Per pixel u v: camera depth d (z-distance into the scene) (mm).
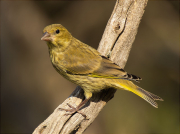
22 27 14797
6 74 14812
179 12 14438
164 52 14305
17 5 14820
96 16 14625
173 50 14234
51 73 15117
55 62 7445
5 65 14812
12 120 14391
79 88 7660
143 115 13406
